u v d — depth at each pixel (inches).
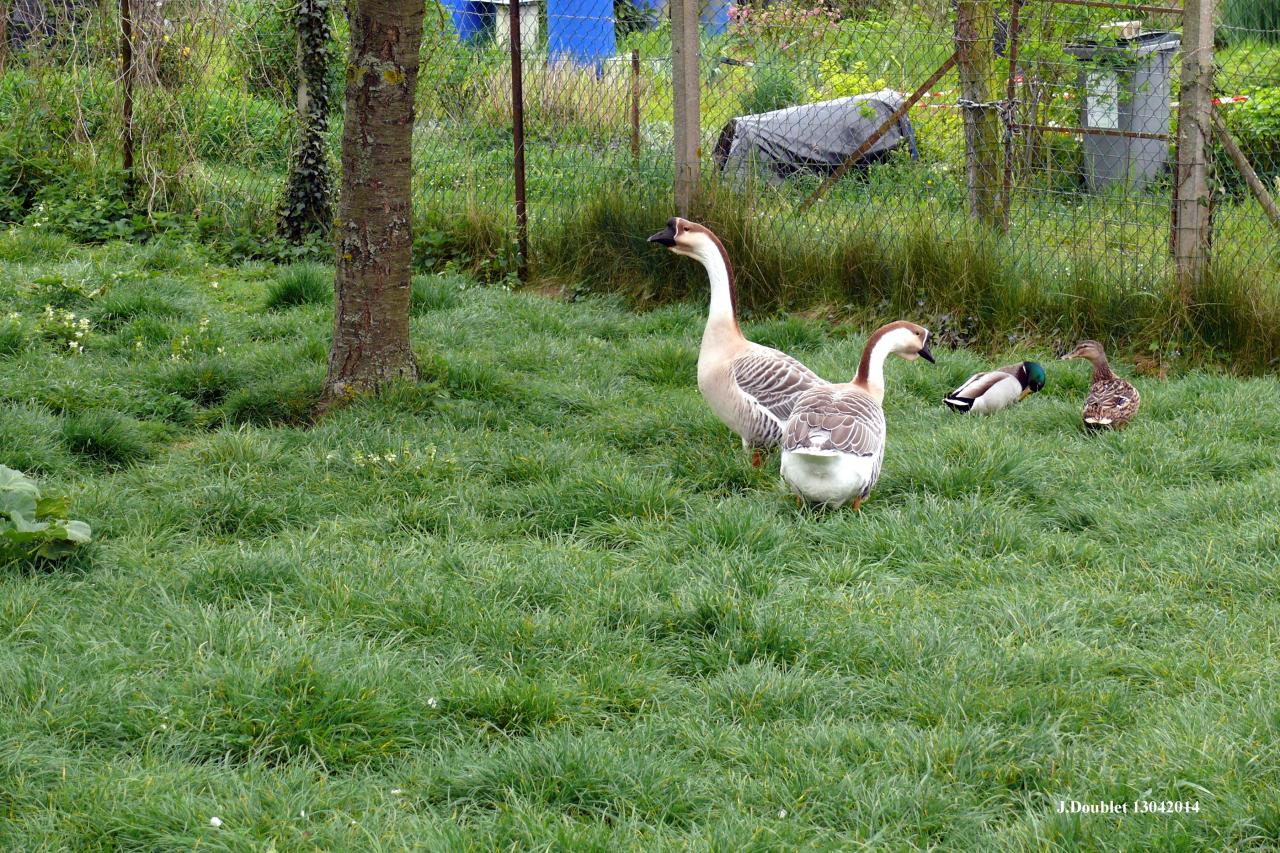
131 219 474.6
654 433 280.7
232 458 253.8
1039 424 296.7
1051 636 189.6
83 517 220.8
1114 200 386.3
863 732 160.1
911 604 200.4
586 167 449.1
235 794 145.1
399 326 293.7
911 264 379.6
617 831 140.6
